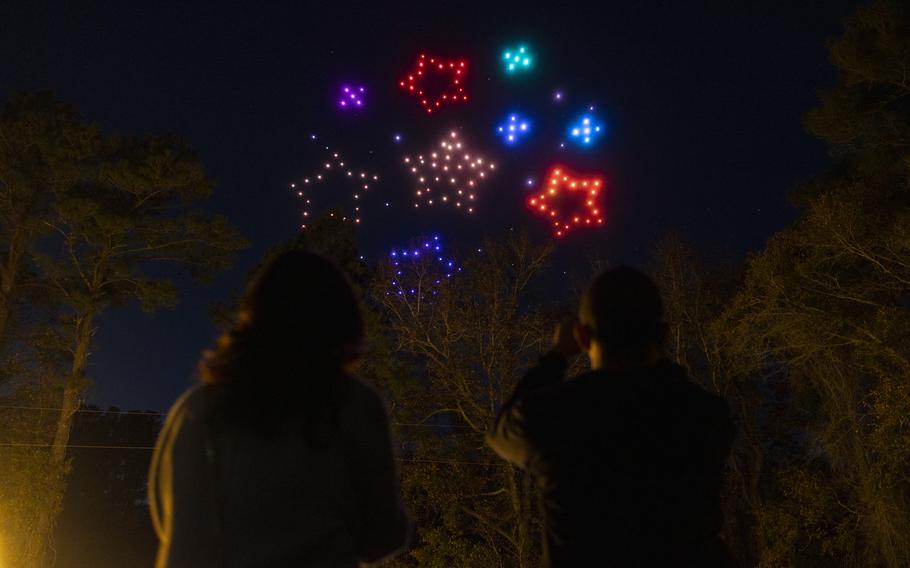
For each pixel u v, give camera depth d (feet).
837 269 58.29
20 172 81.10
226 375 5.43
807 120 61.62
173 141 83.46
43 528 74.38
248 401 5.26
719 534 6.69
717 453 6.66
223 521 5.22
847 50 57.47
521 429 6.60
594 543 6.24
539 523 73.10
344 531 5.53
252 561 5.16
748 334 60.64
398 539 5.81
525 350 77.20
